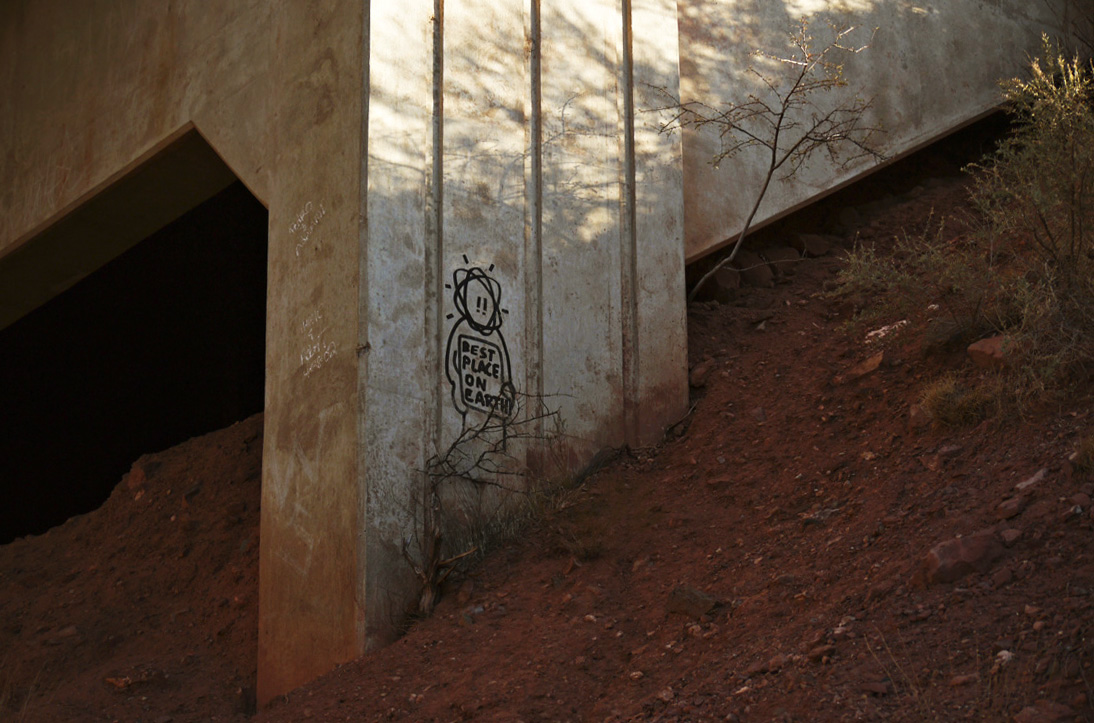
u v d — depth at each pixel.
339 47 7.17
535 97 7.90
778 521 6.14
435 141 7.26
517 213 7.59
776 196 9.27
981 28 10.83
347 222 6.84
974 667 3.95
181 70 8.79
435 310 7.03
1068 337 5.72
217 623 7.77
